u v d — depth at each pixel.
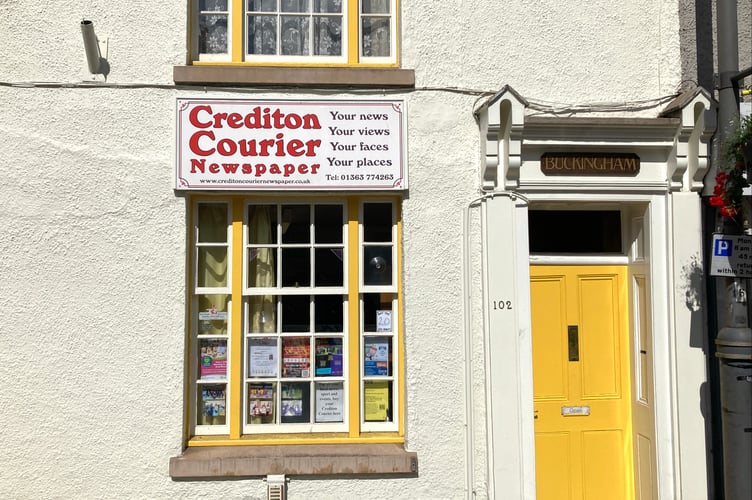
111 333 5.13
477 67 5.51
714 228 5.45
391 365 5.56
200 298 5.49
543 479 5.64
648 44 5.70
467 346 5.29
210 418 5.46
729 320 4.61
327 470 5.14
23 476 5.03
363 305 5.57
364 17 5.76
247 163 5.27
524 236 5.36
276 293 5.49
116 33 5.28
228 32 5.64
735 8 4.87
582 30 5.64
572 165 5.41
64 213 5.15
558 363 5.73
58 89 5.20
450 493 5.25
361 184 5.32
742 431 4.50
